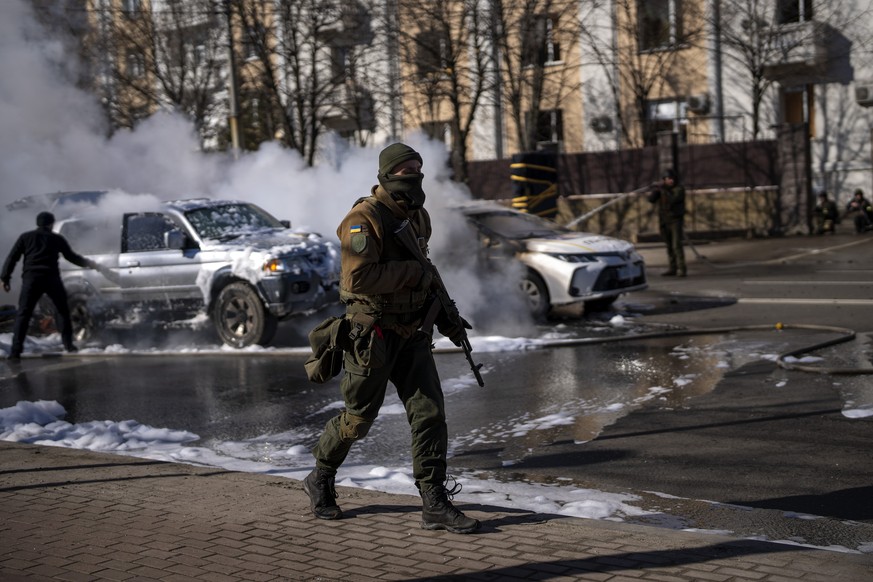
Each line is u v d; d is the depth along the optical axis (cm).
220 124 2714
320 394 937
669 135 2656
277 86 2580
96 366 1167
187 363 1152
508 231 1395
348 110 2786
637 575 410
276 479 600
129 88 2406
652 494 579
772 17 2897
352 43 2730
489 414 806
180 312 1279
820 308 1293
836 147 2912
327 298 1254
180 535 495
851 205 2517
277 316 1222
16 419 840
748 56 2909
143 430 797
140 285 1291
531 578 416
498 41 2591
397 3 2578
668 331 1156
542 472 636
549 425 756
